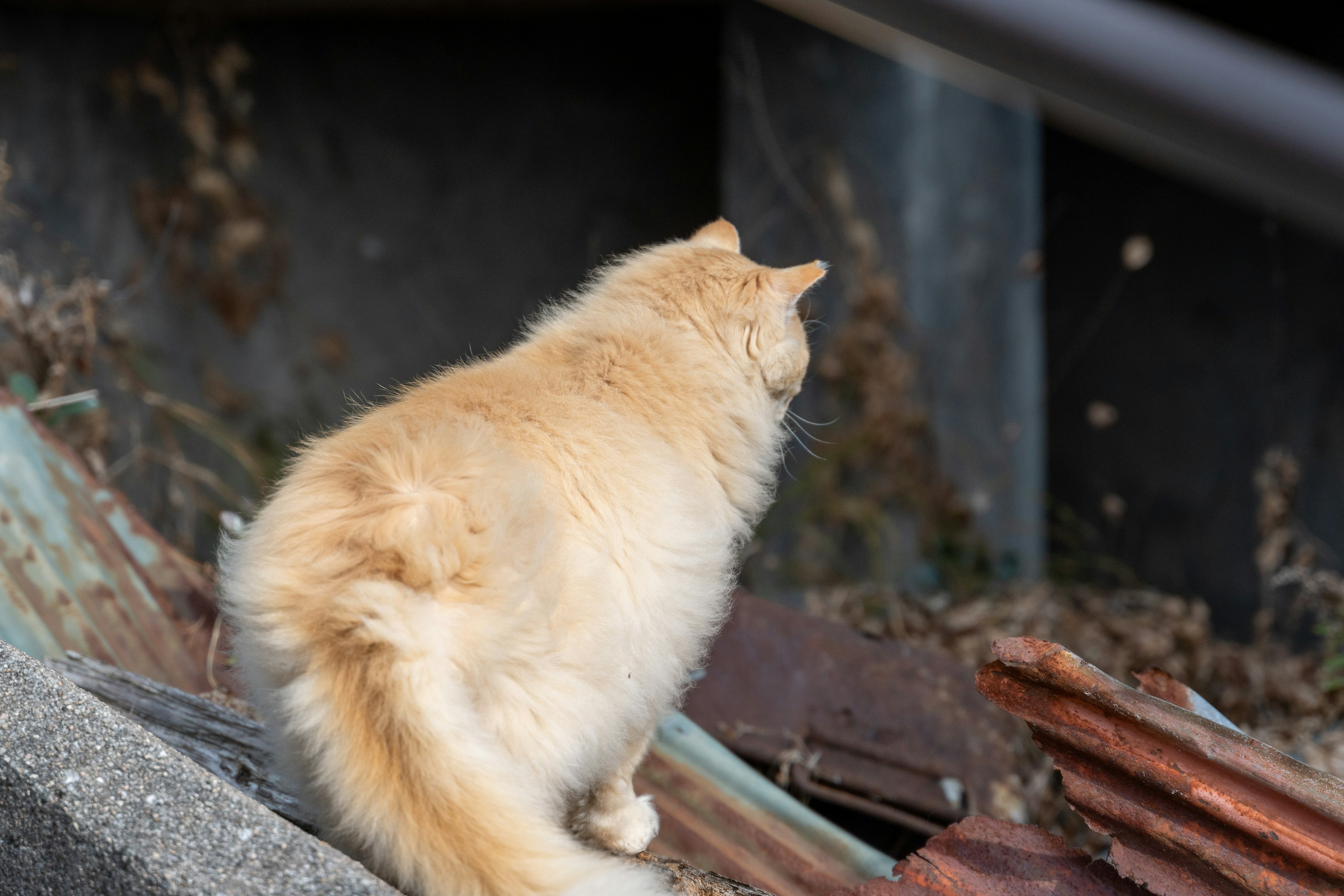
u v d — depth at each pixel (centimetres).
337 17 782
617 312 238
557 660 177
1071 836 356
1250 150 52
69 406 395
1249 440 695
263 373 785
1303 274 662
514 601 170
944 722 335
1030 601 579
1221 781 158
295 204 793
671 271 251
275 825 147
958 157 661
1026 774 345
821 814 331
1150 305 739
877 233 659
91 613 274
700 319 238
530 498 178
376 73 804
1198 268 715
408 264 830
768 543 626
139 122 744
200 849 142
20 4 708
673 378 222
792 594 606
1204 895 159
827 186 662
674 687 205
